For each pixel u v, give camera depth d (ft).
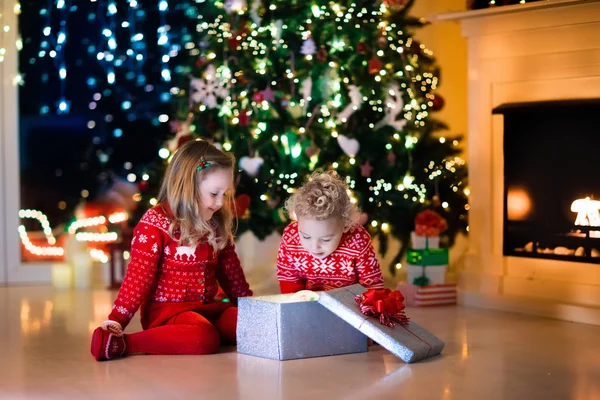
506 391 7.88
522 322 11.69
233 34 14.21
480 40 13.23
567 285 12.17
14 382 8.29
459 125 16.93
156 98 18.95
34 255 16.33
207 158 9.50
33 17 16.94
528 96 12.71
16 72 15.87
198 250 9.70
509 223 13.01
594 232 11.91
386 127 14.64
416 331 9.41
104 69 18.43
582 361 9.18
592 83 11.94
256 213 14.17
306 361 9.05
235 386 8.04
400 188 14.61
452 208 14.89
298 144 14.11
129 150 19.88
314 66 14.21
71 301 13.67
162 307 9.76
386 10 14.75
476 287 13.29
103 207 19.45
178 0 16.94
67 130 21.11
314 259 9.90
